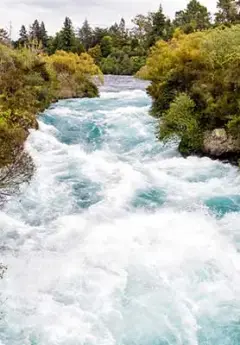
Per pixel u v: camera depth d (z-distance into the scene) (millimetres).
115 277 11039
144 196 16469
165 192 16953
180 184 17875
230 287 10844
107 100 36688
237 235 13414
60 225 13812
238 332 9547
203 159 20797
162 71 29469
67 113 29141
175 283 10891
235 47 21938
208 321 9805
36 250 12328
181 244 12531
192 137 21391
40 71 32875
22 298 10250
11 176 12938
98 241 12672
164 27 84312
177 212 15016
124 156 21812
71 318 9656
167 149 22578
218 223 14305
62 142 23547
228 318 9906
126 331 9398
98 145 23531
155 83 30438
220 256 12000
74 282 10828
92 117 28141
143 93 42281
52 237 13062
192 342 9234
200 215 14727
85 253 12047
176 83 26250
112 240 12711
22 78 27719
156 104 28125
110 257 11820
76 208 15250
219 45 23062
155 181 18094
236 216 14852
